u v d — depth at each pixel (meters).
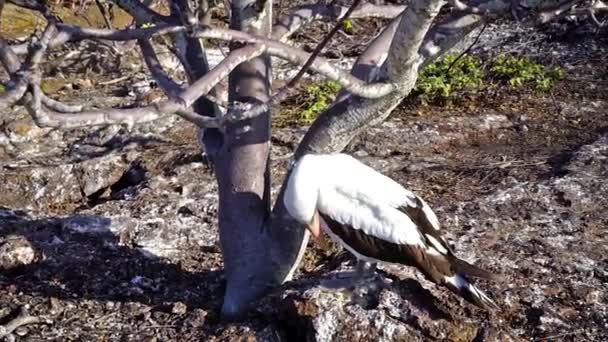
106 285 6.47
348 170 5.55
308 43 12.03
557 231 7.03
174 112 4.59
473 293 5.52
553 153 8.87
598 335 5.82
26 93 4.11
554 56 11.62
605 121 9.76
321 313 5.62
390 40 5.56
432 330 5.62
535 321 5.91
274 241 5.94
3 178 8.30
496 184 8.02
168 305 6.20
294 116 9.92
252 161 5.93
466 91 10.45
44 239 7.09
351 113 5.56
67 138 9.29
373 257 5.55
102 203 7.88
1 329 5.91
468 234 6.93
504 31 12.44
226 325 5.89
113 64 11.36
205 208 7.50
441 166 8.49
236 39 4.73
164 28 4.62
